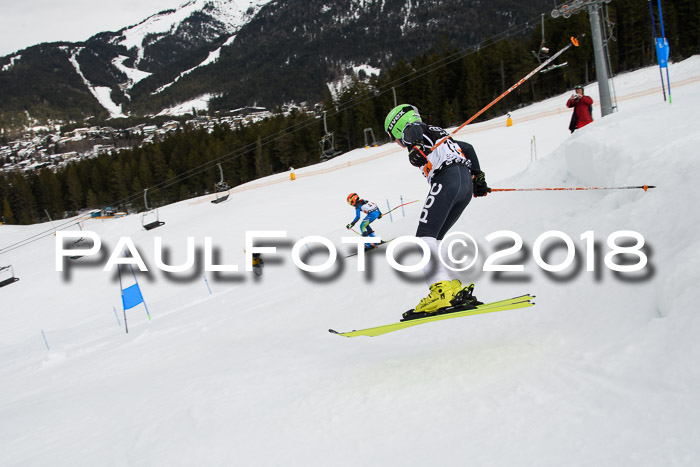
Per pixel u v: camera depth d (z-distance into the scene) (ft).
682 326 7.72
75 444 11.45
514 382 8.36
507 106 223.92
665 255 10.89
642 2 202.69
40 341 56.13
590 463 5.74
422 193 85.71
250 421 9.61
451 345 11.45
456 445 6.87
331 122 238.27
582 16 204.95
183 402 12.23
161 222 123.24
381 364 11.24
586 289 11.64
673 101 19.62
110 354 30.91
